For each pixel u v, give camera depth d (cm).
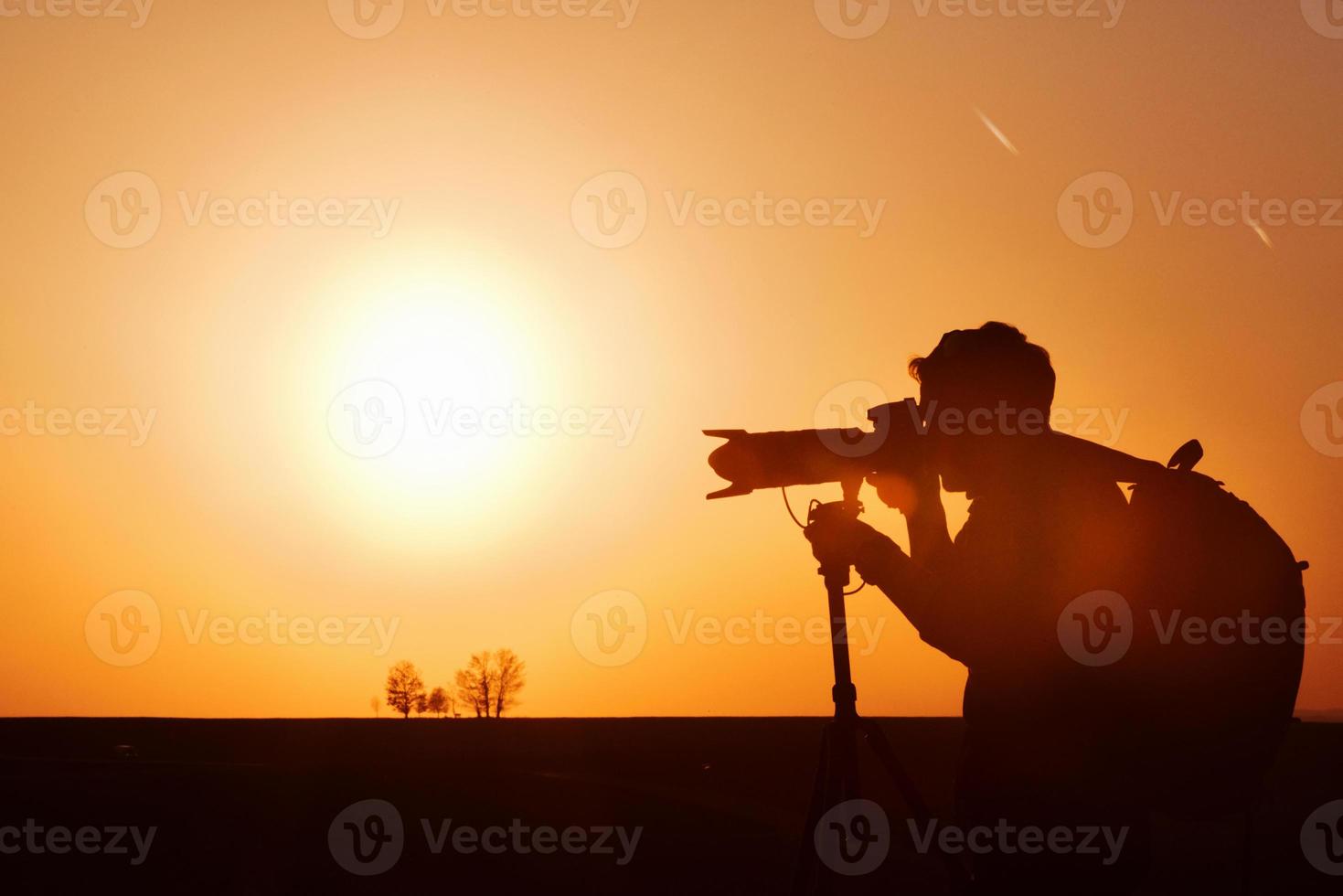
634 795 4200
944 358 817
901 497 905
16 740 6888
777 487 947
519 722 7344
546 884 1941
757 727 6600
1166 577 692
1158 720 687
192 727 7225
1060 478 757
